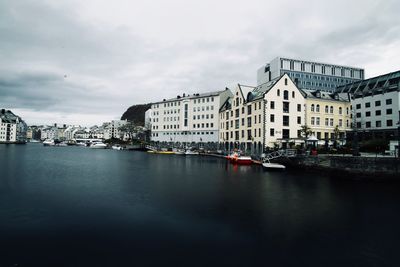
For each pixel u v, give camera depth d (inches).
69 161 2290.8
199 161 2452.0
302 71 4013.3
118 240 507.5
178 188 1042.7
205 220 633.6
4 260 423.5
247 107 2628.0
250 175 1443.2
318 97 2527.1
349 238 531.5
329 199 869.2
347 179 1315.2
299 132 2370.8
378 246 494.6
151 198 860.0
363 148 1904.5
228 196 901.8
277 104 2310.5
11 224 593.6
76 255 442.9
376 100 2522.1
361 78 4281.5
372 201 845.8
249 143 2564.0
